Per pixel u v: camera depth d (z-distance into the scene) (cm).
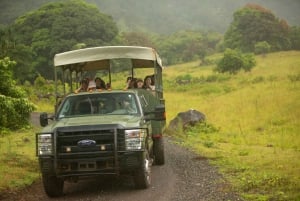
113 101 1533
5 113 2878
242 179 1426
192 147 2412
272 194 1214
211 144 2500
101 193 1379
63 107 1545
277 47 18562
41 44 13500
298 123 3328
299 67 9969
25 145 2466
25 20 15162
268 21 18862
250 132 3133
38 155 1319
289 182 1340
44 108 5653
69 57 1792
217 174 1557
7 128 2973
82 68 2170
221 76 9300
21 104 2981
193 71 13600
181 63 19750
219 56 18962
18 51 8988
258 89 5981
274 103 4403
